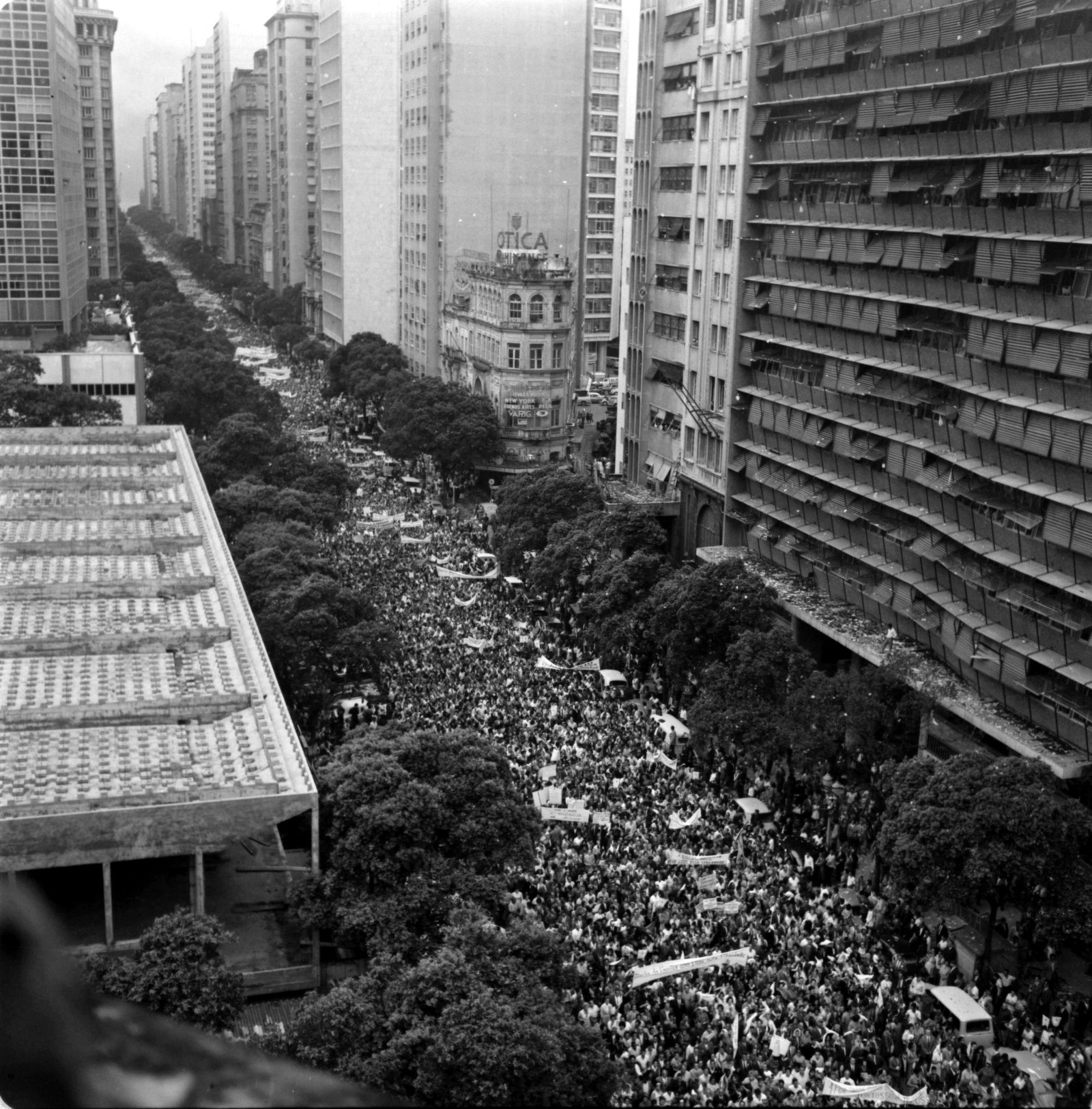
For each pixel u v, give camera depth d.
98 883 93.62
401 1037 63.78
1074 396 106.19
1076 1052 73.06
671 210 184.38
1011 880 85.00
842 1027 72.19
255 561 146.12
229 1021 72.19
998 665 110.94
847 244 139.62
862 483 138.75
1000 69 114.19
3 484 165.25
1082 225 105.31
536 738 115.50
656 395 195.00
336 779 87.06
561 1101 62.00
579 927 83.00
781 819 104.88
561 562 154.88
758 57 157.12
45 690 103.19
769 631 125.19
